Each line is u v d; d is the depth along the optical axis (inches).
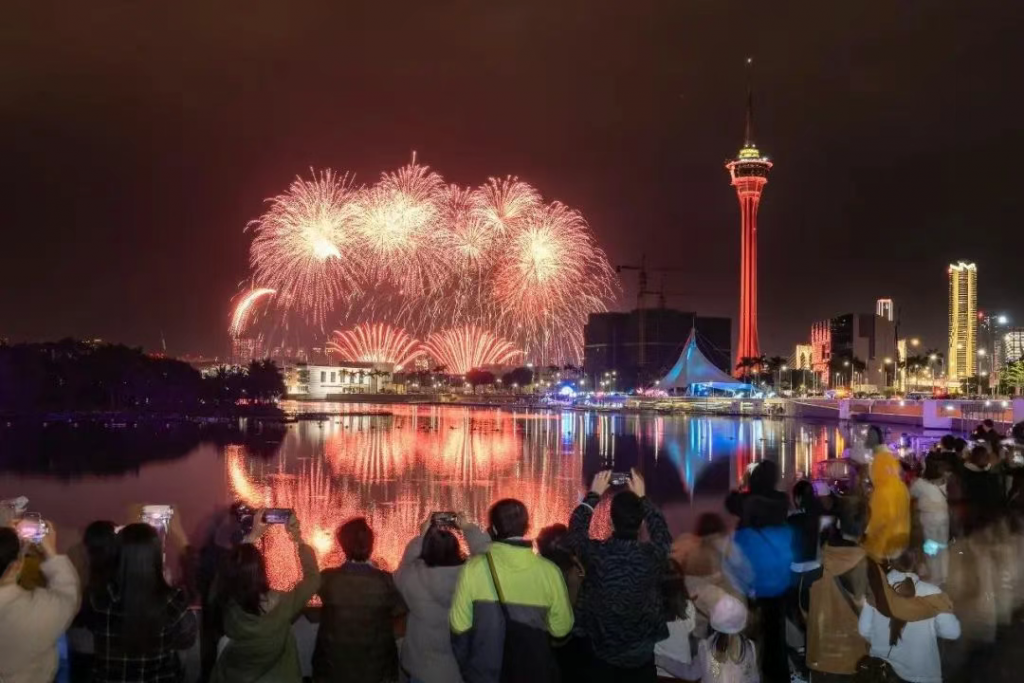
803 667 425.1
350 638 316.8
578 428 6013.8
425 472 3154.5
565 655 331.9
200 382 7303.2
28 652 289.3
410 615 336.2
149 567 306.7
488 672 301.4
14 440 4426.7
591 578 322.0
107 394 6579.7
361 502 2410.2
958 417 4650.6
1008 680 412.2
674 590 378.0
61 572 301.6
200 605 385.4
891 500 390.6
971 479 676.7
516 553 306.3
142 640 301.9
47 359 6343.5
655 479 2965.1
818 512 392.2
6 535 293.9
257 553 315.0
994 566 592.1
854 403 6658.5
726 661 346.0
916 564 365.7
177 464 3454.7
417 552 348.2
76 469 3309.5
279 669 315.0
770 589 381.4
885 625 350.9
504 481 2866.6
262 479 2967.5
